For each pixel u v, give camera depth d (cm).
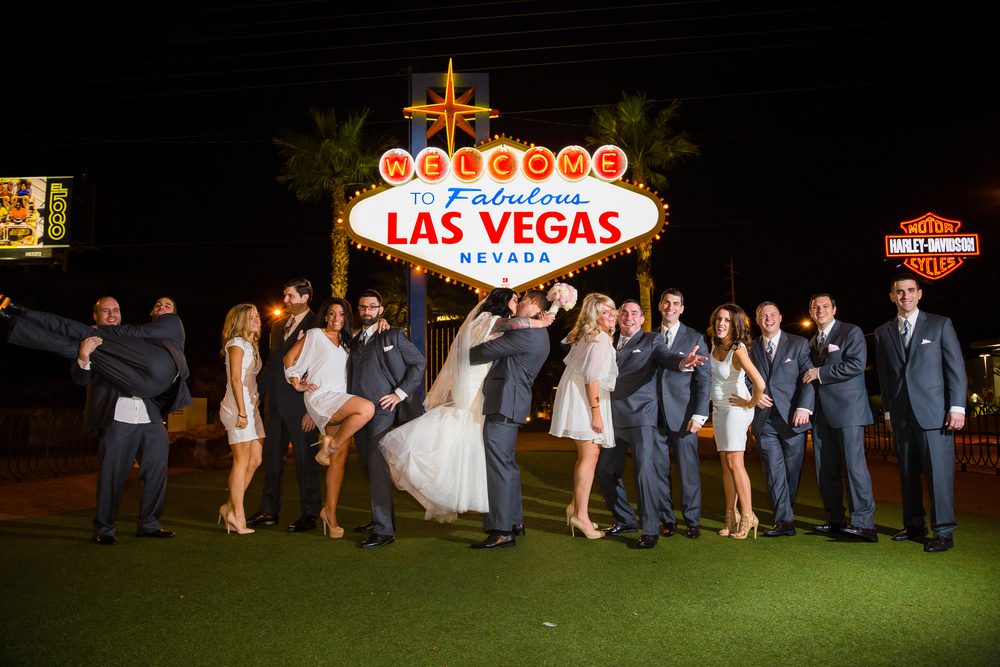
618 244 987
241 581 434
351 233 981
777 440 590
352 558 497
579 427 561
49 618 363
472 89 1035
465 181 991
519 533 581
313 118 1702
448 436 558
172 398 583
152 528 570
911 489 554
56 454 1147
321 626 351
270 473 639
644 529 537
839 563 480
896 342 560
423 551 520
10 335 520
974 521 631
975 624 353
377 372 562
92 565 475
